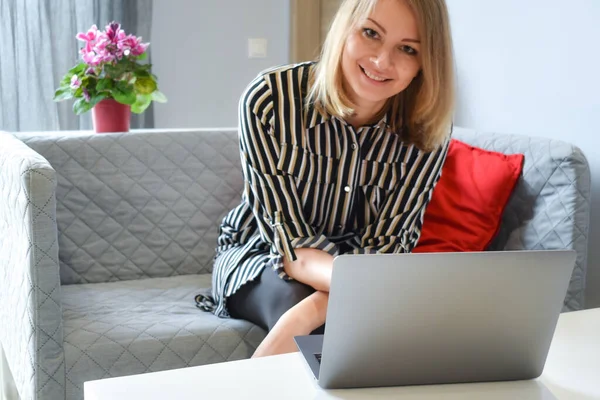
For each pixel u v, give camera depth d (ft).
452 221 6.72
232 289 5.89
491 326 3.27
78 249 6.94
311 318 4.89
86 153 6.97
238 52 12.61
